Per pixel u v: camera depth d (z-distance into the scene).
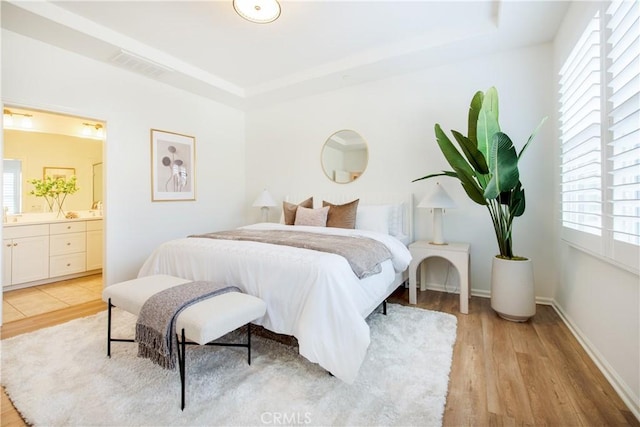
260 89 4.05
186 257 2.35
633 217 1.34
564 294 2.47
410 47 2.95
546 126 2.80
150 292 1.86
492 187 2.24
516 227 2.93
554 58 2.72
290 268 1.87
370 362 1.82
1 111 2.43
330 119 4.03
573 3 2.18
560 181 2.56
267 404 1.45
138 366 1.79
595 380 1.63
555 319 2.48
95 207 4.62
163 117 3.67
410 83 3.46
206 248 2.30
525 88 2.89
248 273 2.01
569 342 2.07
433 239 3.12
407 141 3.50
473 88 3.12
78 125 4.13
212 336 1.48
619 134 1.53
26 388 1.57
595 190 1.78
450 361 1.83
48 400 1.48
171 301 1.67
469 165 2.71
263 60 3.36
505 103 2.97
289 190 4.45
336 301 1.70
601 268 1.77
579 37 2.06
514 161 2.17
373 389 1.56
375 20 2.62
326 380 1.64
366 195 3.74
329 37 2.90
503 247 2.55
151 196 3.55
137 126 3.40
